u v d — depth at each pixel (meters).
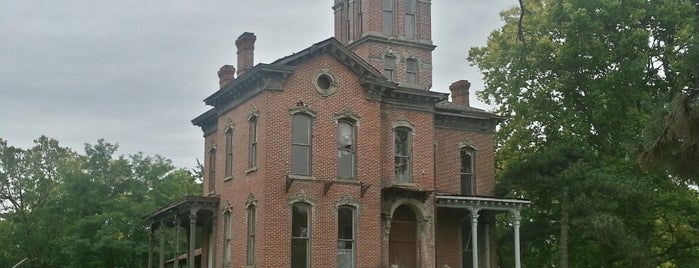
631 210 38.59
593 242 42.22
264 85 32.50
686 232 42.50
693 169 12.01
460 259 37.84
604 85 39.88
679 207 38.88
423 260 35.25
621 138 40.09
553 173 38.53
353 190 33.47
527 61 41.62
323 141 33.19
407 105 36.41
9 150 65.00
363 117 34.31
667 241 44.66
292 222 32.16
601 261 43.22
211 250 38.25
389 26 41.97
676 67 34.38
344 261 33.03
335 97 33.78
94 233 55.59
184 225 41.62
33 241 59.09
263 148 32.19
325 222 32.66
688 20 37.25
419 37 42.50
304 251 32.25
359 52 41.84
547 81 42.31
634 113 38.81
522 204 36.94
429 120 36.91
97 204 59.06
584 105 42.34
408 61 42.00
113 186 61.28
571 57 40.31
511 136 44.44
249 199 33.09
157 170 64.06
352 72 34.44
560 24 40.25
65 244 55.00
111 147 62.34
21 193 64.75
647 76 41.03
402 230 35.81
